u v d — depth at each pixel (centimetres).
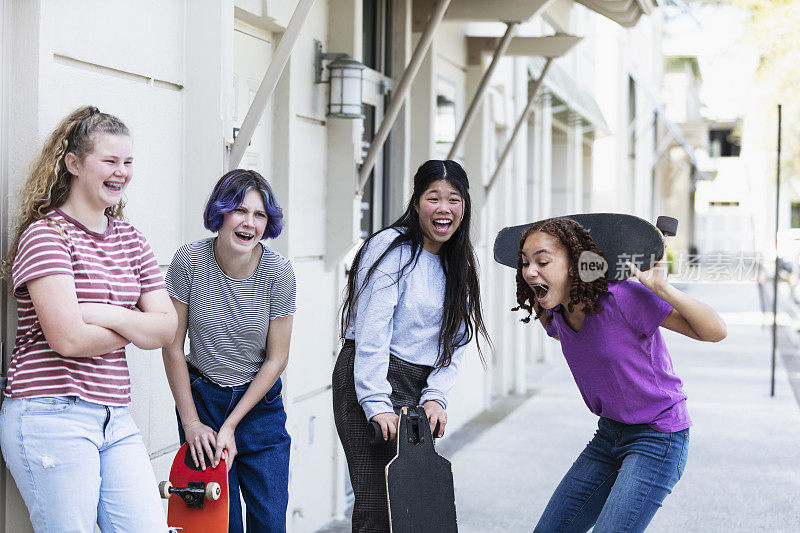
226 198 332
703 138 3341
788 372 1284
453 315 345
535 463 739
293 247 525
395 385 344
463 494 647
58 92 321
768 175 2334
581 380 344
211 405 351
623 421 338
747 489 665
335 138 582
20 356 277
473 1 724
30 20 308
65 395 274
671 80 3228
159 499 292
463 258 348
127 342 284
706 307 319
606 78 1991
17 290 278
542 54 885
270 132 514
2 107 307
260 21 491
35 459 271
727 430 877
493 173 954
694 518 593
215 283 346
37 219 281
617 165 2062
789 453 780
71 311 269
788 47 1383
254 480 361
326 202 584
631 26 793
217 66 398
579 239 325
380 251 344
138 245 302
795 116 1727
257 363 359
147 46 376
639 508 329
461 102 892
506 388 1080
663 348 340
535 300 346
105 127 283
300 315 548
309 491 566
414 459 322
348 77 564
